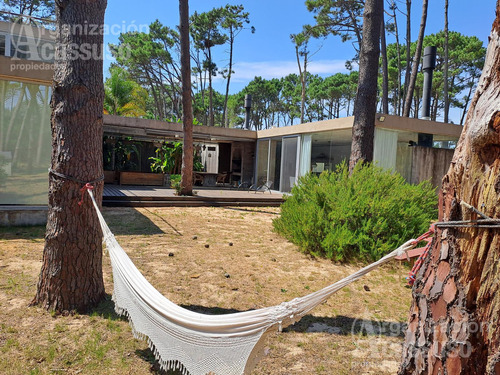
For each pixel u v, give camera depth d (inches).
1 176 292.2
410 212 236.7
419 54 708.7
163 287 170.2
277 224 303.7
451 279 60.1
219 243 263.1
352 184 260.7
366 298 171.3
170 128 637.9
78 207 138.5
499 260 55.0
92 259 143.9
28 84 295.9
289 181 615.8
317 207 253.9
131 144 711.7
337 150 599.2
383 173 278.5
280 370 109.0
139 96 1041.5
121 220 329.1
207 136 671.1
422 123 492.4
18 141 295.6
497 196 55.1
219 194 544.7
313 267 217.0
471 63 1121.4
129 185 627.5
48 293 139.4
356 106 324.5
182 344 92.4
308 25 975.6
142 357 113.0
